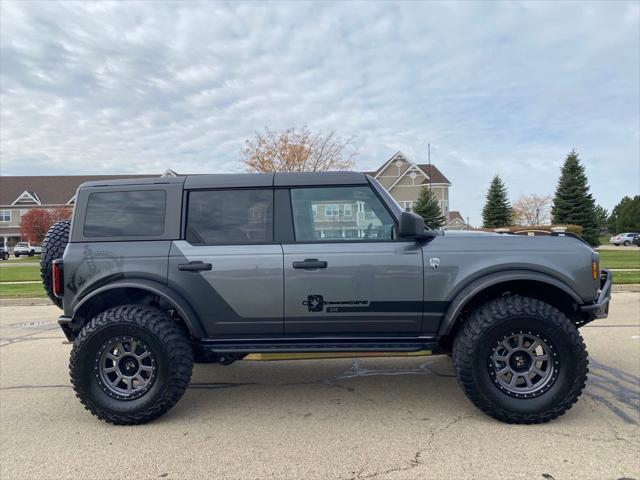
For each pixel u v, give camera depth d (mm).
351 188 3877
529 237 3775
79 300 3811
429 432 3420
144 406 3619
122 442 3377
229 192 3914
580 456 3000
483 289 3615
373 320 3748
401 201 45250
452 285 3670
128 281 3752
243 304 3750
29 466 3035
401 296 3701
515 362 3561
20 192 59031
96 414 3652
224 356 4062
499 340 3512
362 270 3705
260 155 21453
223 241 3838
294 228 3846
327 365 5293
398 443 3248
